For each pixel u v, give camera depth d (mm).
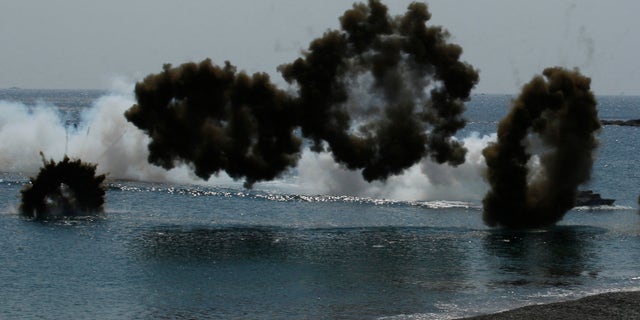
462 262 61188
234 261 60781
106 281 53438
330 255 63719
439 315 44812
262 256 62875
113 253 62969
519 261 61562
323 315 45062
